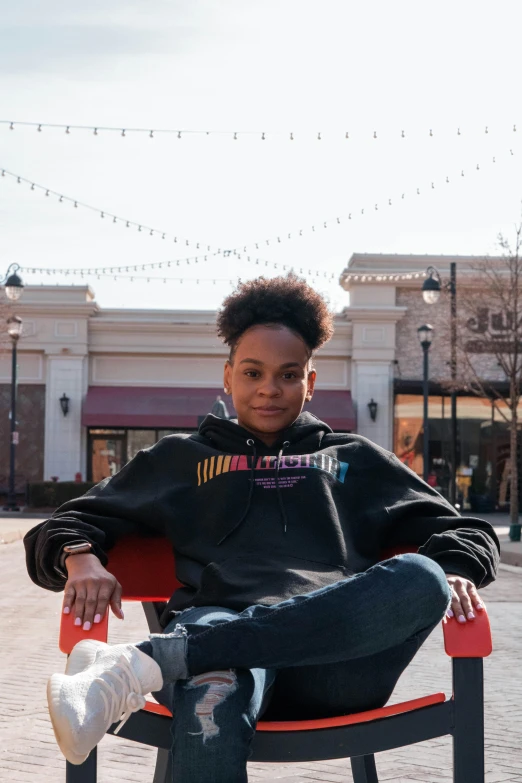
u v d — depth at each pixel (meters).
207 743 1.80
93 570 2.16
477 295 25.39
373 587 1.90
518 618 8.35
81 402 29.30
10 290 23.20
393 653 2.11
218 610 2.12
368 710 2.10
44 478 29.19
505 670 6.00
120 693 1.79
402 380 29.09
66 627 2.06
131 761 4.10
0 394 29.34
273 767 4.02
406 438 29.27
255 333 2.52
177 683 1.90
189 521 2.38
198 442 2.52
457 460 29.14
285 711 2.13
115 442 29.45
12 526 18.83
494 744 4.28
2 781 3.76
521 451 29.03
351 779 3.82
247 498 2.34
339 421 28.67
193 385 29.77
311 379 2.69
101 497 2.45
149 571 2.58
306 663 1.90
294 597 1.93
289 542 2.28
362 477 2.45
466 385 24.44
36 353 29.44
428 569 1.93
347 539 2.33
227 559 2.27
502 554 14.69
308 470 2.37
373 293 29.44
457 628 1.97
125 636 7.17
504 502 29.12
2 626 7.74
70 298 29.62
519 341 22.61
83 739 1.74
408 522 2.44
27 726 4.61
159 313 29.83
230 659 1.86
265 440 2.54
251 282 2.62
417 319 29.58
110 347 29.59
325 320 2.62
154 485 2.46
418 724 1.95
